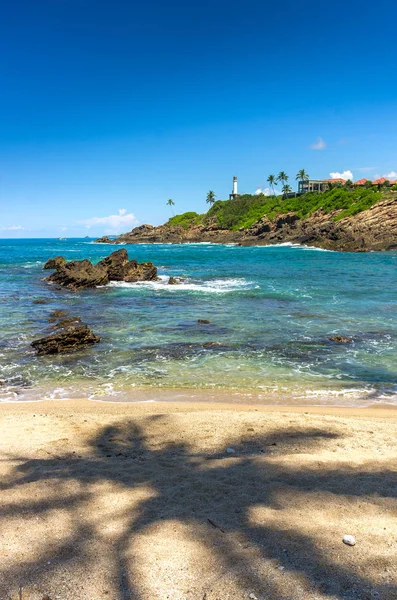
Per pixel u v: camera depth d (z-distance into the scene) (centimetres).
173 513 472
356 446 756
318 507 488
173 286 3456
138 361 1448
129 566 359
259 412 988
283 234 10825
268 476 598
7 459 683
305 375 1293
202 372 1329
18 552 384
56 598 317
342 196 11256
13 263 6103
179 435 822
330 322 1991
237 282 3684
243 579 340
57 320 2084
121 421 910
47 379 1284
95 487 557
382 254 7244
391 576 343
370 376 1280
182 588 329
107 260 3956
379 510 481
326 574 346
